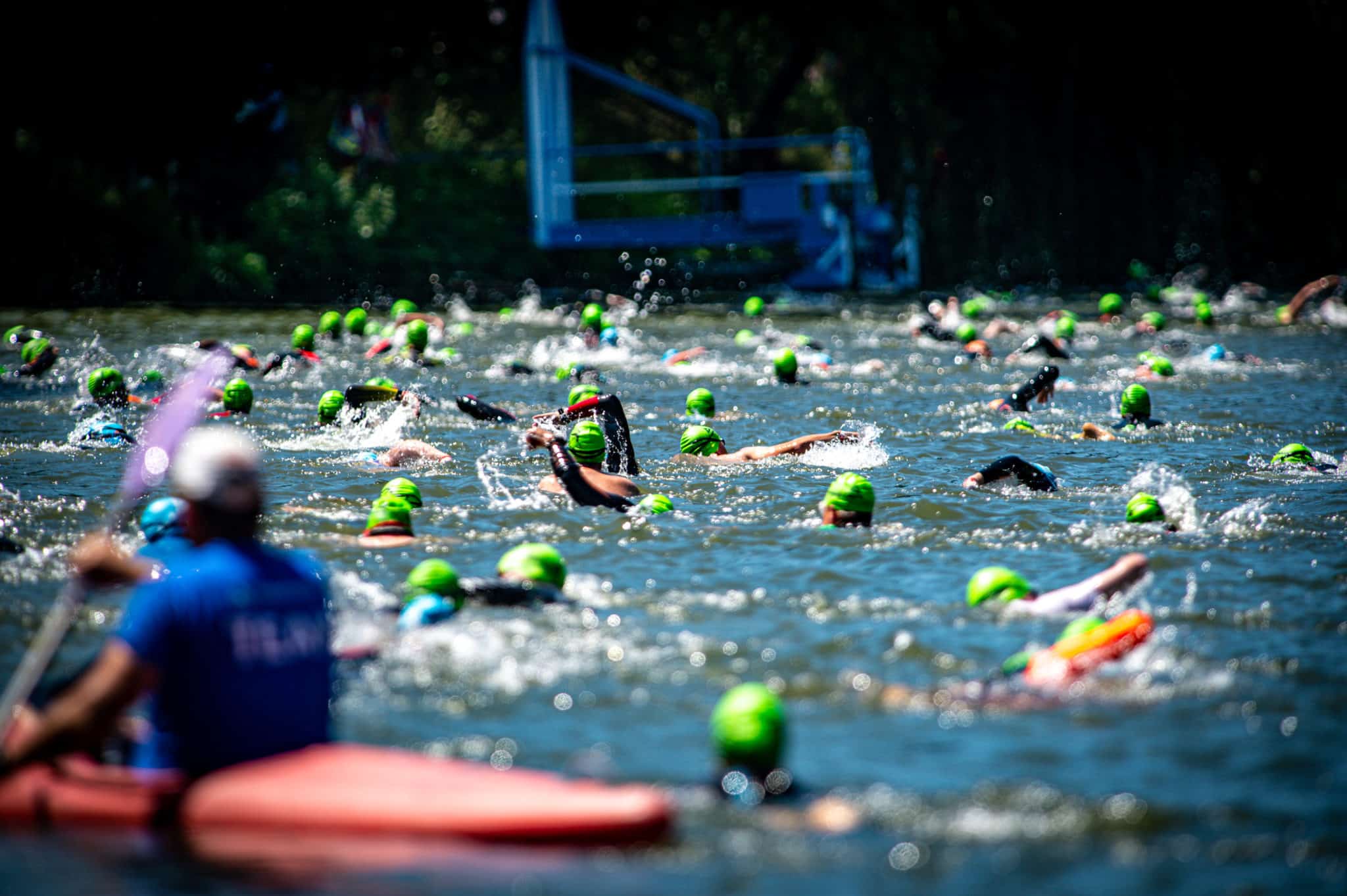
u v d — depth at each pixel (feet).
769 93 531.91
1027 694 76.69
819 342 300.61
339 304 390.42
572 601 95.35
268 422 180.86
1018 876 54.65
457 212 477.77
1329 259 530.27
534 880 54.19
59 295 355.56
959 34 517.55
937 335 309.83
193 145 390.01
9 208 348.59
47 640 63.98
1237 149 531.91
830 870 55.26
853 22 502.79
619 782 64.44
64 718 57.77
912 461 156.35
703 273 508.53
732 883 54.03
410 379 233.76
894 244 525.75
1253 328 347.97
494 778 60.49
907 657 84.12
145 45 367.25
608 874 54.80
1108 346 304.91
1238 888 53.52
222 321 324.60
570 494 128.26
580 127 583.17
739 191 523.70
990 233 538.06
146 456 71.15
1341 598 97.40
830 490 121.19
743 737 63.87
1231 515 124.77
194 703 59.72
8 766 57.82
